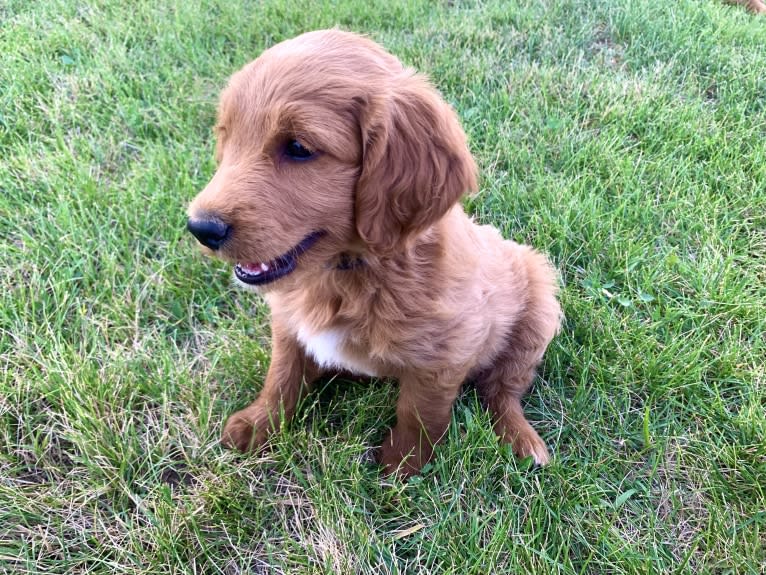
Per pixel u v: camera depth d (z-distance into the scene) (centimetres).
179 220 53
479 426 40
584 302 49
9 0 83
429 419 38
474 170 33
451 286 34
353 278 33
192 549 34
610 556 35
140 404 42
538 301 43
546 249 53
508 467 38
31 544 34
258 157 29
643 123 68
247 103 29
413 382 37
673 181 61
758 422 40
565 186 59
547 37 82
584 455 41
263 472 38
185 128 63
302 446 39
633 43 82
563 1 90
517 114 68
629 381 44
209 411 41
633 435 42
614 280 52
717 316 48
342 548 35
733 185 60
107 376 42
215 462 39
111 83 68
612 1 91
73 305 46
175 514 35
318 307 35
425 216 31
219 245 28
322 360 38
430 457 40
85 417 38
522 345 44
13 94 64
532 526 36
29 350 42
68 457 38
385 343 34
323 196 29
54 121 62
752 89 74
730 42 85
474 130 65
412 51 75
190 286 48
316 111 28
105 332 45
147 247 51
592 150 63
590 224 55
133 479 37
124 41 76
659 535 36
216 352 45
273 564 34
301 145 28
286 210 29
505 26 84
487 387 45
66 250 48
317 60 29
